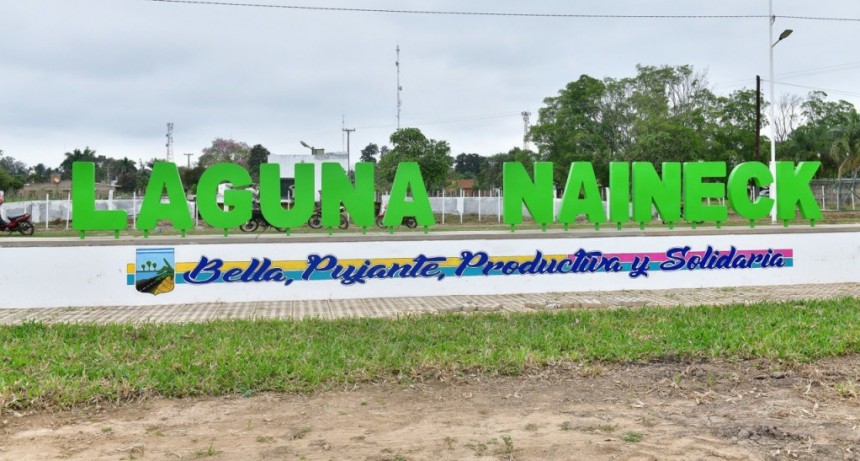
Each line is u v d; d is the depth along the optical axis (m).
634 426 5.88
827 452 5.23
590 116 58.22
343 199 13.87
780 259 15.26
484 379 7.42
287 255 13.41
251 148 74.62
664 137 49.97
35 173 70.94
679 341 8.87
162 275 13.00
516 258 14.20
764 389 6.98
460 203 40.12
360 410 6.38
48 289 12.70
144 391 6.87
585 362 7.99
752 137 59.53
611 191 14.75
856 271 15.63
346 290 13.58
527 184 14.48
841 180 44.25
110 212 13.01
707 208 14.95
